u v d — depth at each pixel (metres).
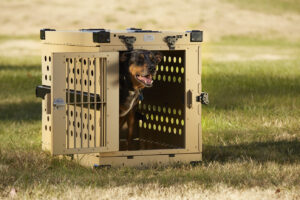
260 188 9.00
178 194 8.64
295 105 18.17
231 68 30.95
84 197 8.45
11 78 25.78
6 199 8.49
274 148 12.41
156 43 10.46
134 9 80.69
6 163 11.08
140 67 10.68
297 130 14.51
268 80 24.97
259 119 15.88
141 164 10.59
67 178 9.59
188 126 10.84
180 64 11.21
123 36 10.26
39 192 8.67
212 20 78.19
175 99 11.48
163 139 12.05
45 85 11.82
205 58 40.00
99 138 10.40
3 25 69.69
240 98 19.52
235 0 88.19
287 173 9.98
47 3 80.06
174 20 77.69
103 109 10.27
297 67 32.00
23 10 76.44
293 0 90.69
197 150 10.95
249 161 11.09
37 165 10.69
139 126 12.80
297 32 75.88
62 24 72.88
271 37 71.69
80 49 10.66
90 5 80.81
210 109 17.42
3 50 46.31
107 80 10.16
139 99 11.26
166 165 10.71
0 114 17.27
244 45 59.97
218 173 9.96
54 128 9.87
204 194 8.62
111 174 9.92
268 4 87.94
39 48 48.81
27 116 16.80
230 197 8.49
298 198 8.50
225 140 13.37
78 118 10.88
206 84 23.39
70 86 11.29
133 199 8.40
